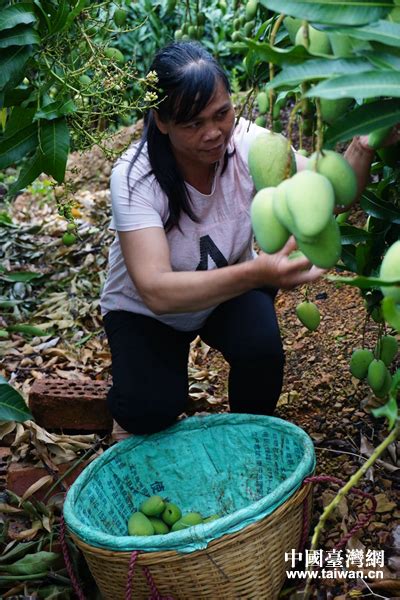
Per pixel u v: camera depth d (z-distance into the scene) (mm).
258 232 1165
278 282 1412
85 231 3891
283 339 2820
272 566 1698
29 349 3059
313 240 1084
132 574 1613
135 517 1926
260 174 1202
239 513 1615
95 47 1779
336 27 1070
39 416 2404
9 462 2357
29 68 1813
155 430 2055
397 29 1069
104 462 1981
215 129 1634
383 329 1927
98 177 4641
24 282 3521
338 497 1219
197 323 2051
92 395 2387
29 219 4492
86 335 3189
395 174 1678
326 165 1103
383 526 1951
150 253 1744
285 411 2443
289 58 1091
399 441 2213
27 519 2135
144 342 2035
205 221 1881
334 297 2963
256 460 2045
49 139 1751
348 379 2514
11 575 1927
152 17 4730
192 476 2100
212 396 2621
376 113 1107
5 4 1747
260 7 2066
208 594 1663
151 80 1594
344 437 2281
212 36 4918
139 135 4539
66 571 1942
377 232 1731
